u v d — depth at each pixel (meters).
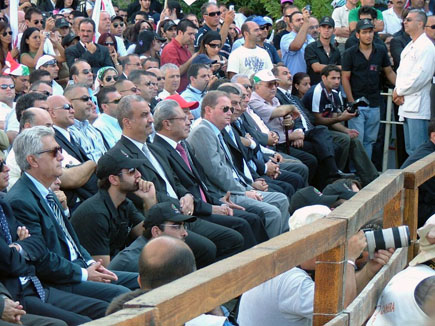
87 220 5.89
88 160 7.17
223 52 13.03
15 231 5.16
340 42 13.77
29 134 5.45
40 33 11.26
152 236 5.91
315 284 3.76
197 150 7.96
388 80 11.95
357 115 11.06
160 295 2.52
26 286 5.07
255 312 4.11
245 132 9.50
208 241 6.54
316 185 10.64
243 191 8.09
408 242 4.23
